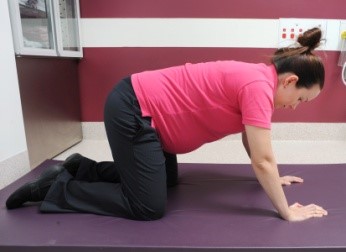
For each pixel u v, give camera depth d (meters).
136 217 0.94
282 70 0.93
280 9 1.93
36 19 1.56
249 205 1.04
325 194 1.11
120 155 0.96
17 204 1.02
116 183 1.06
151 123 0.97
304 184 1.21
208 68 0.98
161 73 1.01
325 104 2.08
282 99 0.97
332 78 2.02
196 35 1.98
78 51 1.98
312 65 0.90
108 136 0.99
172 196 1.12
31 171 1.36
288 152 1.88
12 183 1.23
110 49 2.03
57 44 1.70
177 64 2.02
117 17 1.98
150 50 2.01
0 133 1.23
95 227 0.89
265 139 0.86
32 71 1.52
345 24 1.93
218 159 1.77
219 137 1.07
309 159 1.74
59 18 1.71
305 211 0.95
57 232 0.86
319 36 0.93
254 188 1.18
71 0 1.92
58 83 1.80
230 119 0.96
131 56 2.03
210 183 1.24
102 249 0.79
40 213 0.98
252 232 0.85
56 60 1.77
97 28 2.00
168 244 0.79
